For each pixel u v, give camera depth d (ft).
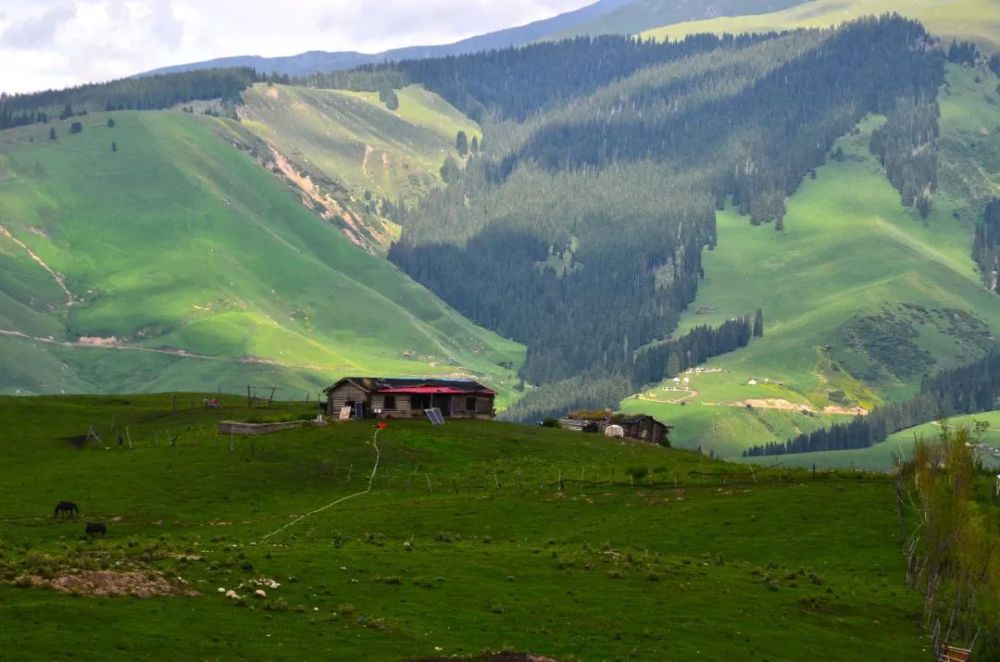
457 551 321.73
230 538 347.56
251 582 247.70
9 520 373.20
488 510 398.62
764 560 350.43
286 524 376.68
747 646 256.93
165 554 270.67
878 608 308.40
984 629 291.99
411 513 393.29
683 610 278.26
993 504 376.68
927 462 360.07
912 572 335.88
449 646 224.53
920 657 271.90
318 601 243.81
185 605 226.58
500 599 265.13
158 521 385.29
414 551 317.42
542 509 402.52
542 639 238.48
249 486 442.50
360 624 230.27
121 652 192.75
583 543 354.13
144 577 239.09
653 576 306.96
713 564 339.77
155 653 195.31
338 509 407.23
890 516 389.80
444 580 276.82
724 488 441.27
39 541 333.01
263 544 325.42
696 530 377.09
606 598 279.69
